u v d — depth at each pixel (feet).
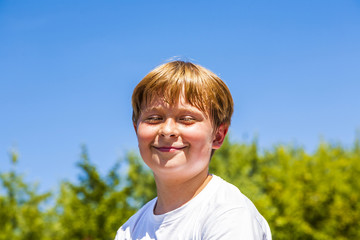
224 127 5.91
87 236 28.09
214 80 5.68
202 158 5.44
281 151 34.63
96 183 29.94
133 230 6.17
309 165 33.65
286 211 29.71
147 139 5.45
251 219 4.99
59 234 28.50
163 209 5.83
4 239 28.48
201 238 5.10
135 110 5.79
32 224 29.22
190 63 5.76
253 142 41.81
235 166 33.94
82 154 29.99
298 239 29.58
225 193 5.38
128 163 34.68
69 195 29.78
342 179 33.40
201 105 5.40
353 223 31.40
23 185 31.53
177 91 5.34
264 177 33.55
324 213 31.22
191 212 5.39
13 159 31.58
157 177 5.66
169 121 5.35
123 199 29.50
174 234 5.40
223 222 4.94
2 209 29.60
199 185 5.57
